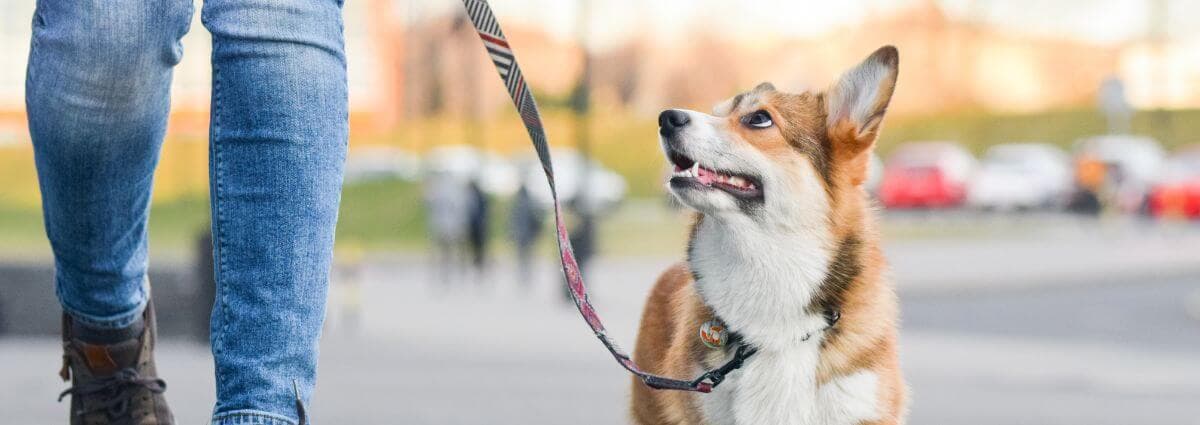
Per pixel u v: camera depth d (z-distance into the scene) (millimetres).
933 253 28953
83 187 2891
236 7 2670
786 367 4184
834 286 4262
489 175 46906
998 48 78438
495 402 9805
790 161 4422
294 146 2699
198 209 44938
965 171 45062
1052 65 77562
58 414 8641
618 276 25281
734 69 75875
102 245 3064
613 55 73688
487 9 3082
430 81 62812
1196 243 31500
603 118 70750
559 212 3148
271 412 2693
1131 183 40531
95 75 2654
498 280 26281
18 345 14328
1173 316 18609
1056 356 14070
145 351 3434
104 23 2609
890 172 45469
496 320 17516
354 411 9234
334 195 2781
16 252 28531
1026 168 44594
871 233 4523
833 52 76500
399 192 44875
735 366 4172
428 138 62125
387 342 14617
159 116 2875
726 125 4469
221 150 2717
